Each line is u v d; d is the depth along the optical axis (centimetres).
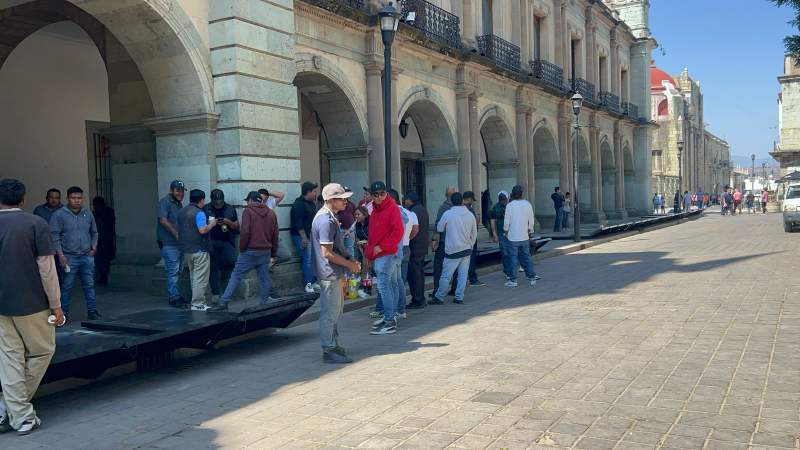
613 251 1825
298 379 625
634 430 439
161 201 990
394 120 1580
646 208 4012
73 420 532
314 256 688
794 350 624
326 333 680
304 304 800
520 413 484
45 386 604
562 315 867
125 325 670
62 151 1521
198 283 951
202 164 1049
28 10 1259
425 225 1009
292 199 1145
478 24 2102
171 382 639
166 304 1017
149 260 1183
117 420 528
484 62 1988
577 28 3080
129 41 1023
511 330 788
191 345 676
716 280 1111
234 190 1046
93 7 959
